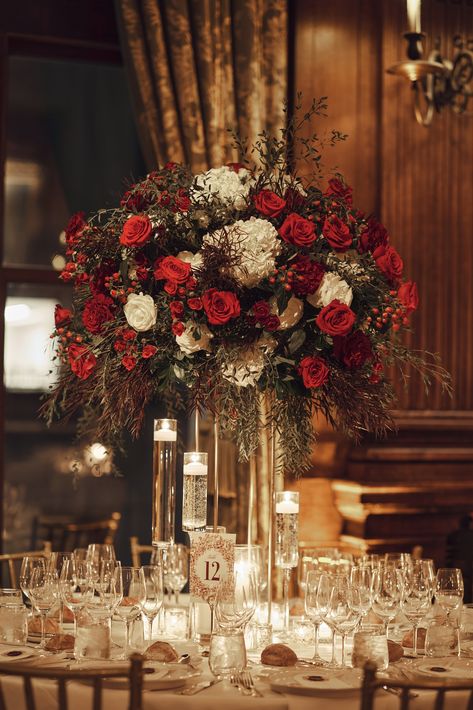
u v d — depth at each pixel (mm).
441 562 5359
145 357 2961
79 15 5422
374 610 2975
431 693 2562
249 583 3047
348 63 5445
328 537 5414
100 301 3037
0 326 5371
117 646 2992
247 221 2949
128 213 3131
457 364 5531
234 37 5230
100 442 3297
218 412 2992
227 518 5164
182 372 3020
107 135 5703
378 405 3057
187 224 3006
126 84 5730
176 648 3086
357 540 5266
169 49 5195
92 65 5672
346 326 2871
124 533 5621
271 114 5254
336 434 5367
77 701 2531
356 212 3119
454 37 5527
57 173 5633
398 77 5480
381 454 5309
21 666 2244
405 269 5480
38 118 5609
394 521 5312
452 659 2908
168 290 2908
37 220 5586
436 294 5523
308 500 5379
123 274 3035
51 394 3248
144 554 5566
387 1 5465
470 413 5504
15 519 5449
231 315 2842
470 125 5609
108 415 3119
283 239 2967
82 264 3131
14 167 5566
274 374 2963
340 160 5410
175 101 5195
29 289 5480
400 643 3168
